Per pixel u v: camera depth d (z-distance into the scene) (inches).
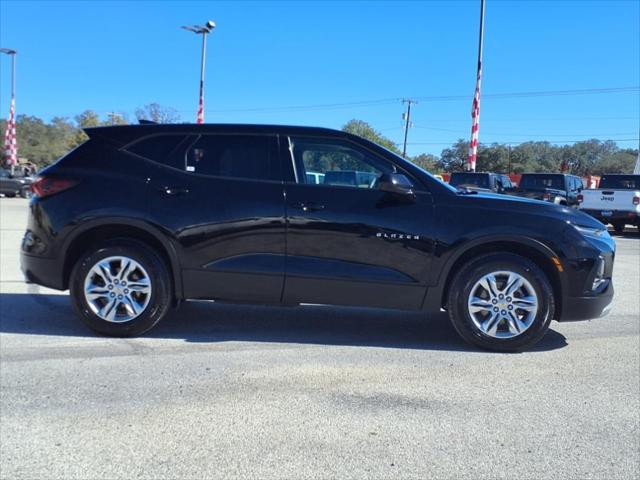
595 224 189.5
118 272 187.8
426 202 182.9
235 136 191.9
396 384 156.9
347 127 2583.7
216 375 161.3
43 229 188.4
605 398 149.6
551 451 120.5
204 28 1122.0
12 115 1665.8
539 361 178.5
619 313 248.1
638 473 112.4
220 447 119.9
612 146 2837.1
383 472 111.0
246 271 184.2
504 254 182.9
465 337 185.9
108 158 191.6
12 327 205.2
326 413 137.3
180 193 185.6
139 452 117.3
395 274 182.4
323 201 182.7
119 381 155.4
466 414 138.1
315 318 227.9
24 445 119.8
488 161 2861.7
